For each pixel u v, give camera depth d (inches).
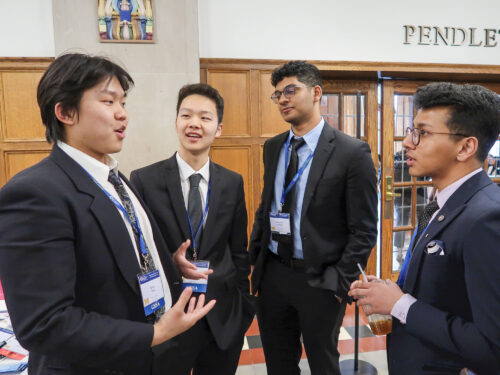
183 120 53.4
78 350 25.9
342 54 121.1
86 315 27.2
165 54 100.0
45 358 30.0
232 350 54.2
